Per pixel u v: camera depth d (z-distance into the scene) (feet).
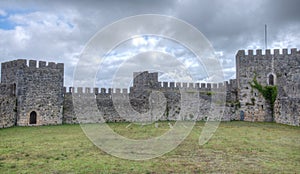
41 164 50.01
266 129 111.04
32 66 133.18
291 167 48.57
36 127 120.57
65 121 142.31
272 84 162.50
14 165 49.11
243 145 71.20
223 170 46.85
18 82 129.90
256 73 164.86
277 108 149.18
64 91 144.46
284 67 160.15
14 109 127.54
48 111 136.15
